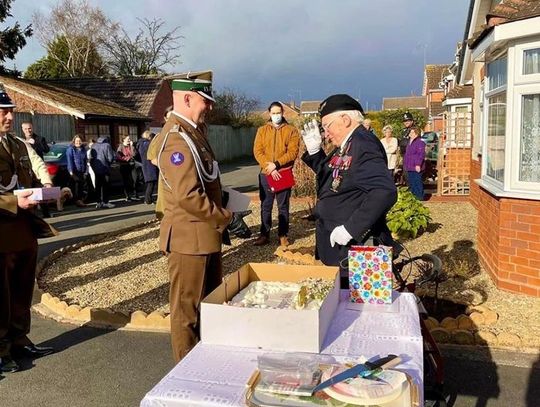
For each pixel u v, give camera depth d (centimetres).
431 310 505
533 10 522
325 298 228
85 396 377
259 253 770
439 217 1031
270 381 175
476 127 1149
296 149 766
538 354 425
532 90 548
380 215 300
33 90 1962
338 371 180
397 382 170
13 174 400
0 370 411
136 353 449
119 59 4459
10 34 2377
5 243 391
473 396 364
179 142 295
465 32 1150
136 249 823
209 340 217
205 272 314
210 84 315
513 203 553
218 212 302
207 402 173
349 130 323
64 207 1370
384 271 262
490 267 614
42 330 504
